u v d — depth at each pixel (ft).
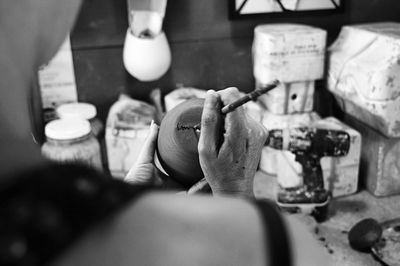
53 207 0.57
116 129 2.96
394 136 2.72
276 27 3.10
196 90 3.25
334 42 3.16
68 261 0.57
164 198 0.66
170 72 3.28
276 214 0.63
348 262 2.31
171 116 1.64
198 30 3.21
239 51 3.32
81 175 0.62
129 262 0.60
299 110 3.14
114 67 3.20
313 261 0.65
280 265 0.58
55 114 3.15
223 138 1.35
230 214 0.64
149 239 0.62
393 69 2.57
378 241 2.39
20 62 0.66
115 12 3.07
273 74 2.98
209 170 1.36
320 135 2.63
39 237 0.55
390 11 3.41
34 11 0.65
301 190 2.67
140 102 3.12
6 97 0.64
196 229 0.63
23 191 0.58
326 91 3.36
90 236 0.59
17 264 0.53
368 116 2.85
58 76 3.14
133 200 0.64
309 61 3.00
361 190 3.00
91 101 3.26
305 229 0.70
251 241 0.61
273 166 3.12
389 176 2.88
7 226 0.54
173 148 1.57
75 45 3.10
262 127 1.48
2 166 0.61
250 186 1.42
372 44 2.79
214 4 3.17
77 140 2.72
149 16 2.96
